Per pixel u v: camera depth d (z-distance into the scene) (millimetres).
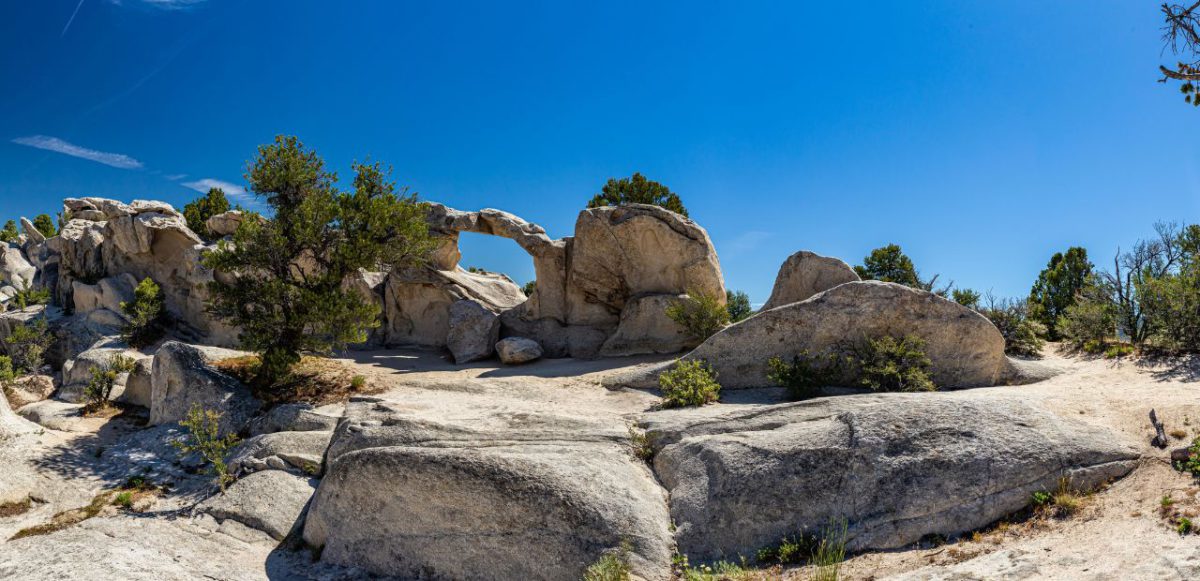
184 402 20484
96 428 20578
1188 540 8812
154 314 32281
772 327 20609
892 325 19719
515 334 31438
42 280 41312
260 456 16844
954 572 9305
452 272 34469
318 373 23906
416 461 12820
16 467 16516
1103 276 23219
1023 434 12336
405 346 33750
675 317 26406
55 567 10781
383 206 23109
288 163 23531
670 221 28609
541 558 11727
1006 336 23531
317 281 23281
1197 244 25812
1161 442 11922
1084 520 10406
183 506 15539
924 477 11852
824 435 13047
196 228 47062
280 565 12945
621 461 13898
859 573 10461
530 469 12508
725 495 12430
